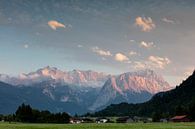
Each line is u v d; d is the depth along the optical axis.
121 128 117.75
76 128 117.69
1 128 114.62
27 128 116.06
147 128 116.38
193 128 114.69
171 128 115.69
